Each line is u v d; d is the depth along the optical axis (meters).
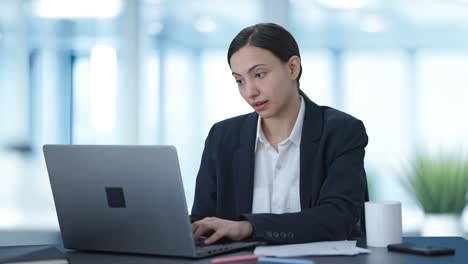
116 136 5.28
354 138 2.36
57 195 2.03
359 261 1.73
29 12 5.25
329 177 2.29
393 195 5.64
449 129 5.97
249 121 2.51
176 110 5.44
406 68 5.98
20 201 5.16
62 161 1.97
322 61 5.74
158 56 5.43
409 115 5.96
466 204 4.88
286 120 2.45
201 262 1.77
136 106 5.28
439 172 4.92
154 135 5.36
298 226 2.04
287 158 2.46
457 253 1.85
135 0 5.32
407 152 5.84
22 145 5.20
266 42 2.25
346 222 2.14
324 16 5.73
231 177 2.49
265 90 2.27
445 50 6.05
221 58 5.54
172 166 1.78
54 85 5.25
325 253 1.82
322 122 2.44
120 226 1.93
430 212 4.92
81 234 2.03
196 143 5.46
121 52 5.31
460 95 6.05
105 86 5.28
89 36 5.29
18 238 5.12
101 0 5.31
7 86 5.22
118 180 1.88
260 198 2.44
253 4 5.50
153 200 1.84
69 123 5.26
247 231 2.02
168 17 5.49
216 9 5.53
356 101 5.89
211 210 2.52
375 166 5.78
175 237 1.83
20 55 5.23
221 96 5.52
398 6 5.98
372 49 5.89
